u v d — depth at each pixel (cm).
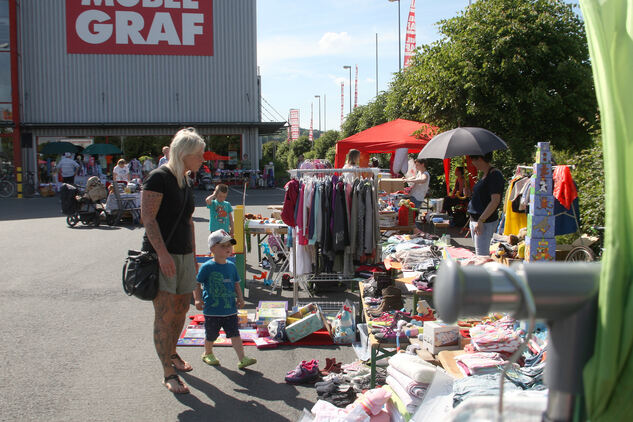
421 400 315
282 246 750
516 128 1170
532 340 359
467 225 1173
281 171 3350
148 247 408
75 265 869
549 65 1162
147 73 2786
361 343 512
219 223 721
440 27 1277
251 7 2833
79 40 2719
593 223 730
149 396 407
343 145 1166
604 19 91
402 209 876
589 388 84
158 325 415
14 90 2641
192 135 409
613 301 81
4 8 2602
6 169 2656
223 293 463
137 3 2742
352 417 315
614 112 86
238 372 458
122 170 1587
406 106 1792
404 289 650
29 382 428
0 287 724
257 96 3039
